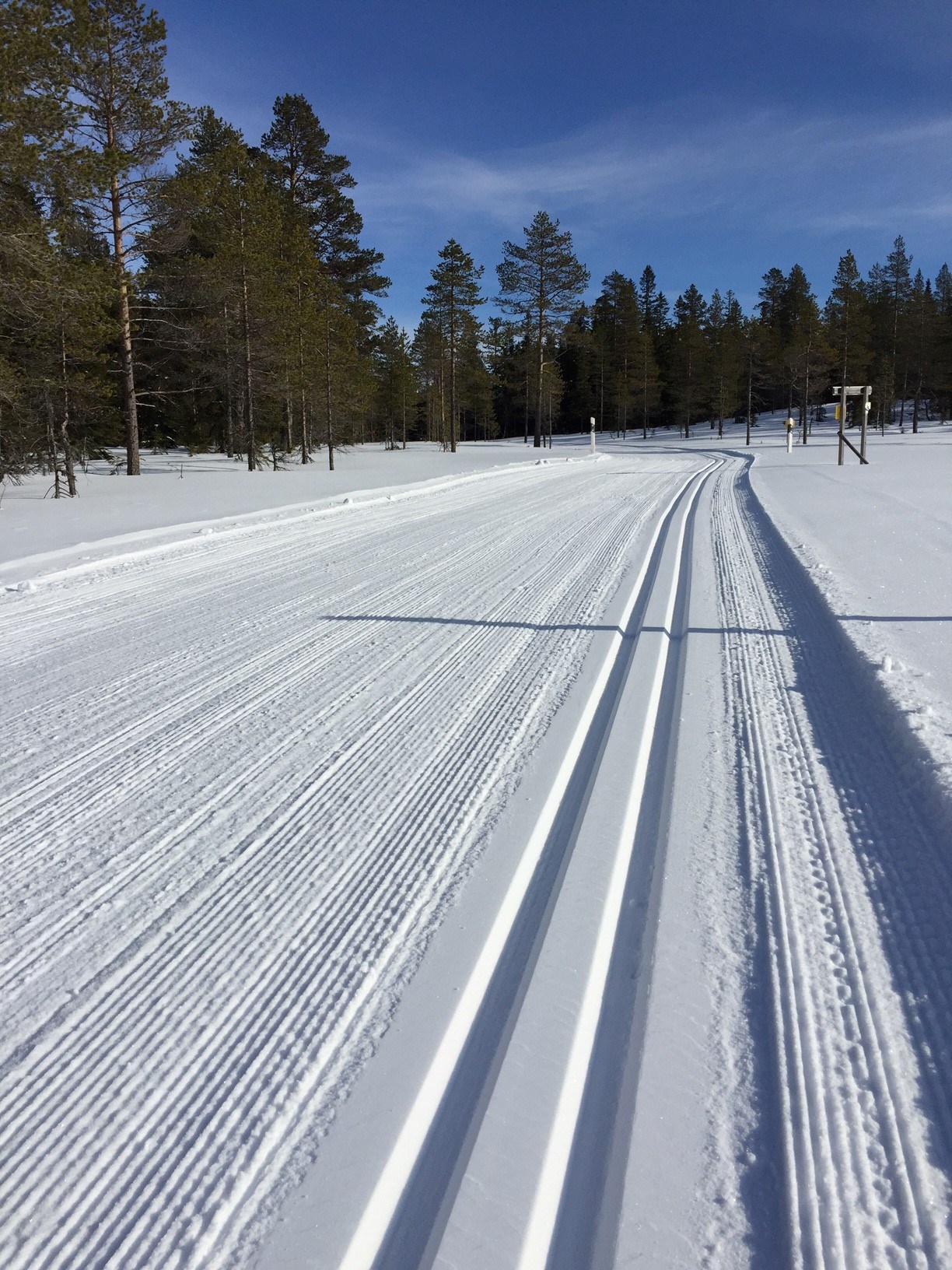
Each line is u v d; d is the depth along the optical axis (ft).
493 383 198.80
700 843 9.98
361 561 29.01
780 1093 6.37
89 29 60.34
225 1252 5.28
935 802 10.43
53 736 14.17
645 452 125.29
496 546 31.58
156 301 83.92
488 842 10.30
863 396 76.89
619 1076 6.66
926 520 34.53
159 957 8.35
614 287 229.45
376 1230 5.46
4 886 9.75
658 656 17.37
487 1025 7.29
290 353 95.40
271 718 14.70
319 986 7.82
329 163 128.26
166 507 45.11
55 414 64.23
